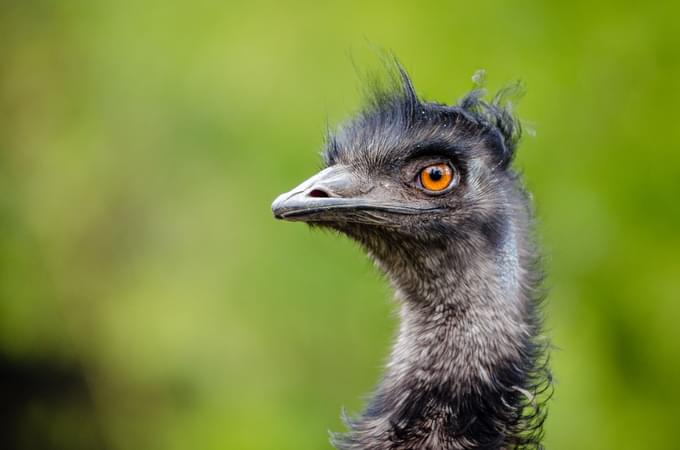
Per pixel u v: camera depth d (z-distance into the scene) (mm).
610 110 16188
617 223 16203
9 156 19484
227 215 16156
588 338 15758
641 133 16219
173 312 16375
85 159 18406
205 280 16234
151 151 17031
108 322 18609
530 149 15719
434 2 15891
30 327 19859
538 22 16031
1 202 19266
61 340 19906
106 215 18344
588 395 15406
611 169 16172
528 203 9812
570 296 15883
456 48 15773
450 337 9102
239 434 15844
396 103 9531
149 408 18359
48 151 19062
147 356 16656
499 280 9172
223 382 16094
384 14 15797
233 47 16172
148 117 16953
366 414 9125
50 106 19438
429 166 9266
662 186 16203
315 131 15617
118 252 18172
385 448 8922
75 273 19156
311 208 9133
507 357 9039
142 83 17047
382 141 9312
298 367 15773
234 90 16109
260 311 15906
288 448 15617
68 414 21422
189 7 16688
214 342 16125
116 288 18125
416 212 9188
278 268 15828
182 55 16641
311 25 15922
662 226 16203
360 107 11258
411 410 8969
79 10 18938
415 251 9227
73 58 19062
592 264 16047
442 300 9172
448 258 9188
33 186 19234
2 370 21734
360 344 15547
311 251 15711
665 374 16234
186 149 16641
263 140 15891
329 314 15656
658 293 16156
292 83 15828
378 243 9312
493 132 9438
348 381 15602
